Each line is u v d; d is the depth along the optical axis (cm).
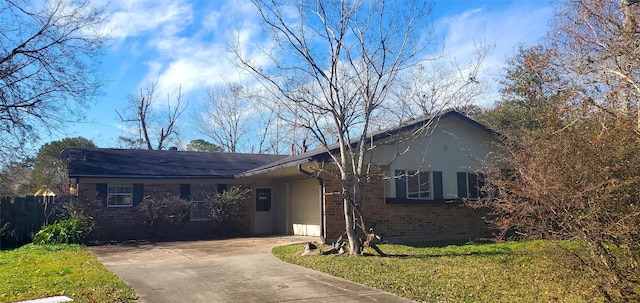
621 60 1035
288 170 1638
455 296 746
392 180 1585
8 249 1504
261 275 944
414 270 970
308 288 823
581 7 1422
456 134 1720
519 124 1638
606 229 573
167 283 870
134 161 2044
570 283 692
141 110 4103
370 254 1196
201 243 1597
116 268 1031
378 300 735
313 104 1205
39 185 2869
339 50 1208
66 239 1555
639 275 582
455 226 1686
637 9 1112
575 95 970
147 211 1833
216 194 1973
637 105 963
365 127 1225
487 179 1284
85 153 2067
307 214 1805
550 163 663
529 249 746
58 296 752
